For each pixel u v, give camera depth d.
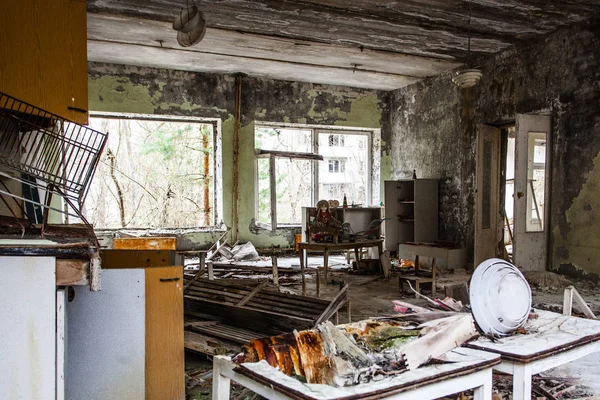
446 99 9.71
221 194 10.13
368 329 2.22
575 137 7.12
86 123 3.36
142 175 12.40
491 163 8.70
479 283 2.38
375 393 1.66
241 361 1.93
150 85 9.59
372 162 11.61
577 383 3.32
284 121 10.58
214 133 10.33
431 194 9.69
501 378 3.37
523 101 7.97
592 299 5.96
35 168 2.68
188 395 3.12
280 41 7.91
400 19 6.88
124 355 2.69
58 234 2.44
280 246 10.58
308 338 2.05
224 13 6.70
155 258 3.70
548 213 7.55
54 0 3.23
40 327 1.98
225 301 4.49
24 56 3.15
